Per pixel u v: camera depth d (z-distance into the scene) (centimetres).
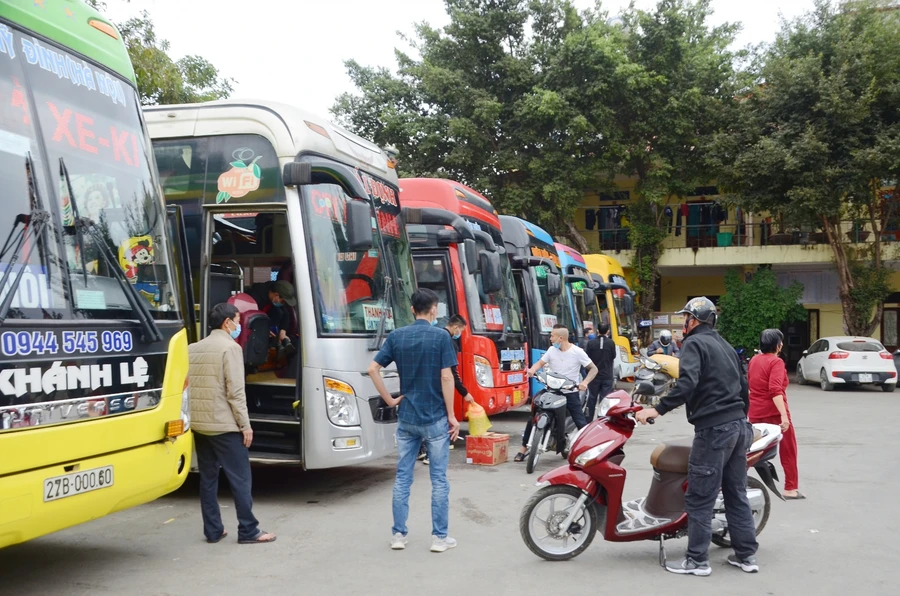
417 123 2492
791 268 2864
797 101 2328
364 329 773
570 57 2428
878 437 1191
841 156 2292
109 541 607
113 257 480
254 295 853
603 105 2458
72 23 493
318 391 718
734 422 520
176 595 481
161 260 534
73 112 475
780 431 590
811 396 1966
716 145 2445
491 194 2533
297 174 696
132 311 487
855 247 2578
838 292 2783
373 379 587
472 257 1054
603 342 1211
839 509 717
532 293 1416
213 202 747
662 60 2516
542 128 2508
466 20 2486
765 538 617
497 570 533
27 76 445
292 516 689
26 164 431
